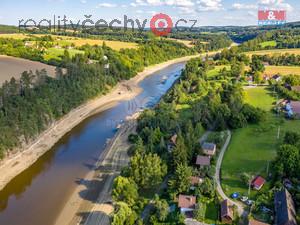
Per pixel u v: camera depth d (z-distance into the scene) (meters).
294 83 162.88
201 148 92.56
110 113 145.50
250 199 73.12
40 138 115.56
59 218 75.12
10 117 105.75
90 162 100.56
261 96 152.38
